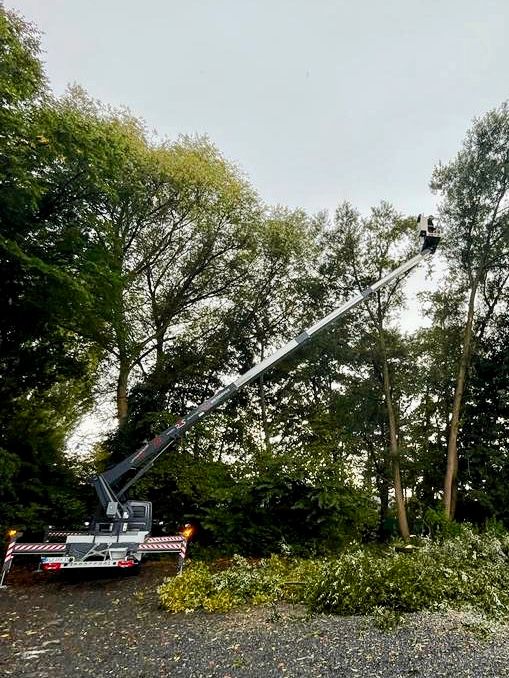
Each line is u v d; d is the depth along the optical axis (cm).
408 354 1761
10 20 946
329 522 987
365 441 1762
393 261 1802
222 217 1666
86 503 1133
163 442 827
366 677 352
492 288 1789
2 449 930
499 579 663
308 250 1903
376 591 540
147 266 1647
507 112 1639
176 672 366
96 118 1362
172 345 1708
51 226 993
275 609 548
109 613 548
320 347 1755
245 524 1027
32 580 737
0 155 812
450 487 1517
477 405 1691
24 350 1077
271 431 1688
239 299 1839
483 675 356
